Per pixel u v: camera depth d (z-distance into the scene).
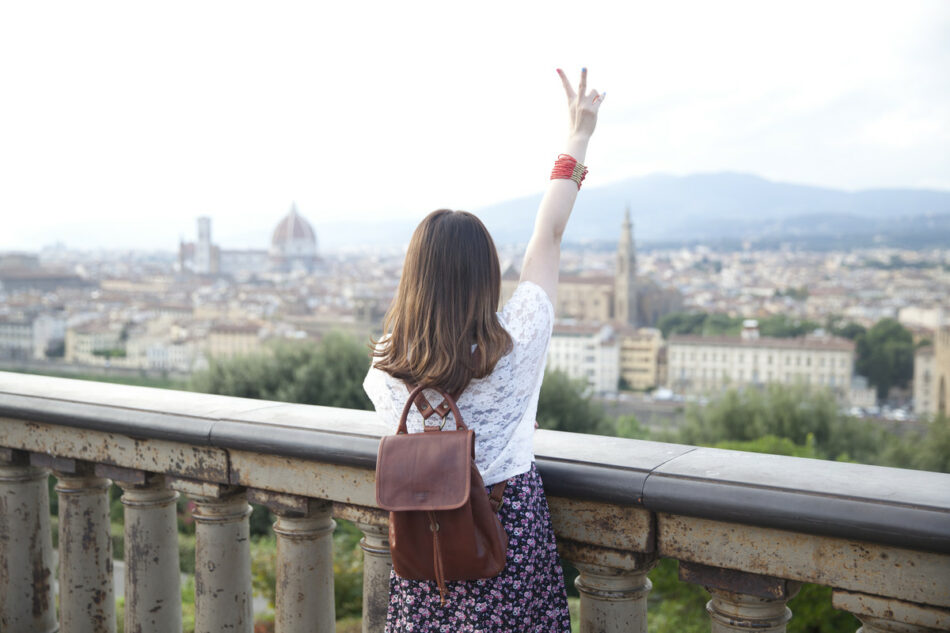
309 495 1.67
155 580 1.92
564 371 27.83
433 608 1.37
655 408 96.00
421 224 1.38
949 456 28.88
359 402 26.44
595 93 1.53
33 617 2.13
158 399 1.92
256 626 8.70
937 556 1.12
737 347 105.12
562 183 1.48
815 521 1.15
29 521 2.12
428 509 1.24
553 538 1.39
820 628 8.41
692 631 9.45
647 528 1.36
